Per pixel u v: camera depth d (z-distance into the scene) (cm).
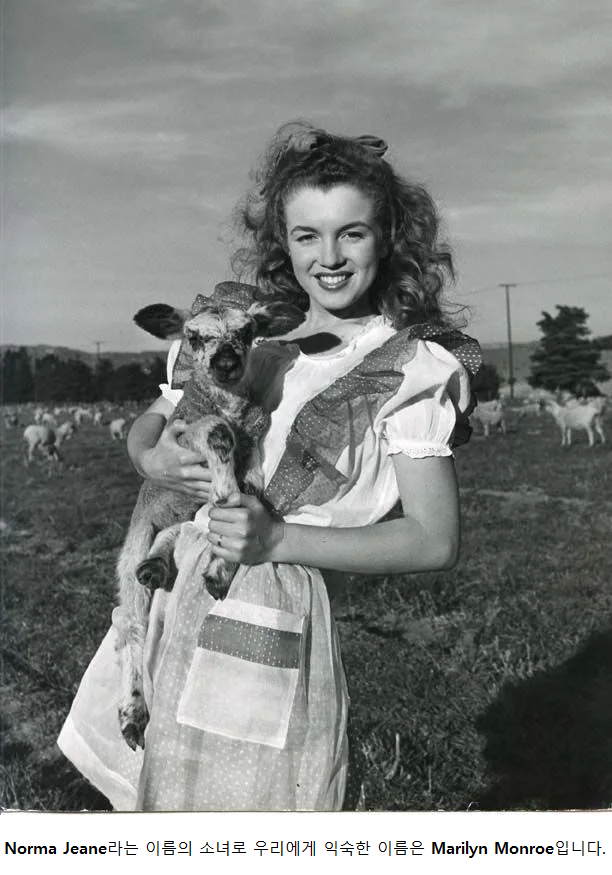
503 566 468
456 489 151
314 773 147
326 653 151
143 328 185
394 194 160
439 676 311
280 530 146
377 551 145
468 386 156
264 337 172
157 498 185
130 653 168
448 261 173
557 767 253
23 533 599
